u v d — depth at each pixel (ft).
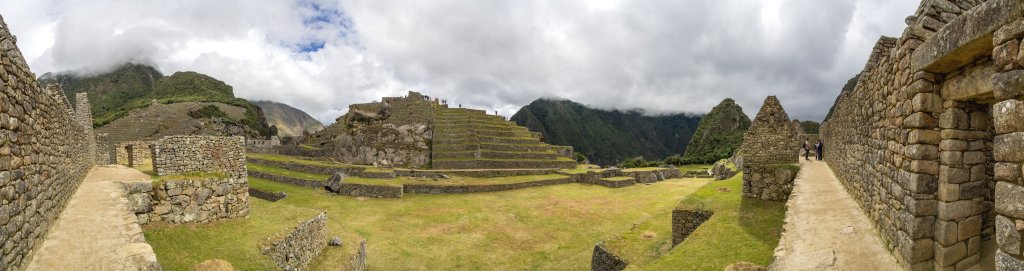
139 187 36.86
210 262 31.71
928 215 19.16
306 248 44.57
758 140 51.34
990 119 20.34
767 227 38.96
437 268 57.11
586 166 176.76
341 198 102.58
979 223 19.39
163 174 52.85
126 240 25.07
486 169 145.18
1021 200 12.09
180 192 38.88
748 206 46.70
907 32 20.48
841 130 42.78
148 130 234.58
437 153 157.79
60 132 32.55
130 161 80.74
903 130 20.72
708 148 227.61
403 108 177.47
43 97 26.84
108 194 34.65
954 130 18.61
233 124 279.08
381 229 75.56
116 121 238.89
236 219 42.86
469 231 75.46
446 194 113.09
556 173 148.46
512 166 154.71
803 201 34.91
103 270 21.33
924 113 18.90
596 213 90.68
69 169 35.86
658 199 105.50
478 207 96.89
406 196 108.47
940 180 18.90
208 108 291.79
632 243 50.49
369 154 159.63
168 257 32.83
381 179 121.49
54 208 28.02
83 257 22.61
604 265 48.49
